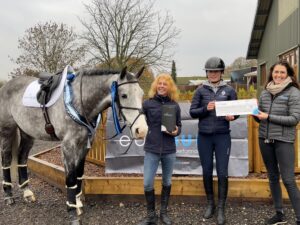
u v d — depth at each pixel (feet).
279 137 12.75
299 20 42.50
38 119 15.16
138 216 15.10
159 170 18.26
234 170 17.76
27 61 72.23
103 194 16.57
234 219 14.55
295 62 44.91
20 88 16.53
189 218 14.75
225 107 13.21
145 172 13.52
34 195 17.92
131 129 12.62
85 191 16.52
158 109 13.32
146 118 13.52
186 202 16.34
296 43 44.19
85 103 13.91
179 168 18.35
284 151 12.76
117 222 14.56
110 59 77.66
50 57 71.77
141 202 16.46
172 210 15.58
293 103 12.57
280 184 14.69
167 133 13.33
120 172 18.92
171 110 12.97
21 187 17.11
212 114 13.99
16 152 17.07
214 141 14.19
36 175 21.22
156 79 13.52
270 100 13.16
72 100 13.91
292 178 12.84
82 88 13.96
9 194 16.85
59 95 14.20
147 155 13.51
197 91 14.37
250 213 15.11
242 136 17.76
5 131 16.88
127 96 12.75
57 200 17.26
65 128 13.94
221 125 13.96
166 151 13.39
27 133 16.30
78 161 14.15
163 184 14.08
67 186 14.03
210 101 13.87
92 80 13.88
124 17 76.79
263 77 73.10
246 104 13.07
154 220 13.83
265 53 68.74
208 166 14.47
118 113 13.06
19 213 15.72
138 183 16.34
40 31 71.56
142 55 77.00
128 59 76.95
